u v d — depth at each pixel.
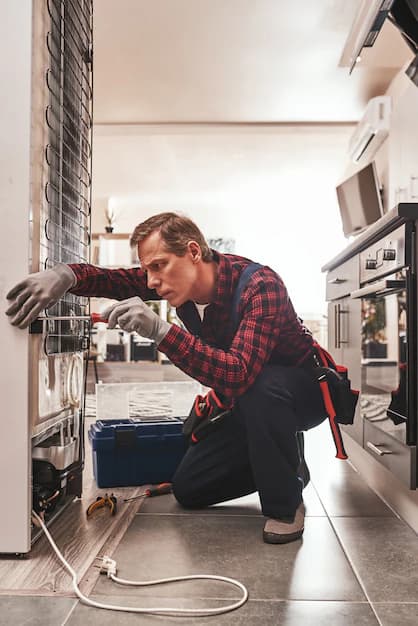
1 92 1.55
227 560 1.51
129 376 7.30
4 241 1.56
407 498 1.86
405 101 3.15
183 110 5.49
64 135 1.90
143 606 1.23
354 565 1.48
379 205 4.77
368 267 2.19
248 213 10.17
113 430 2.28
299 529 1.68
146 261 1.67
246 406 1.72
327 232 10.12
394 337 1.87
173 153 7.06
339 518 1.91
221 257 1.79
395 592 1.31
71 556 1.53
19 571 1.43
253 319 1.67
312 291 10.11
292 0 3.59
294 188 8.92
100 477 2.28
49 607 1.23
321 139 6.45
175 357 1.56
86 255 2.21
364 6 2.14
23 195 1.55
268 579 1.38
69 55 1.96
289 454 1.72
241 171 7.95
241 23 3.88
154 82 4.84
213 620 1.17
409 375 1.72
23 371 1.54
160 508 2.00
